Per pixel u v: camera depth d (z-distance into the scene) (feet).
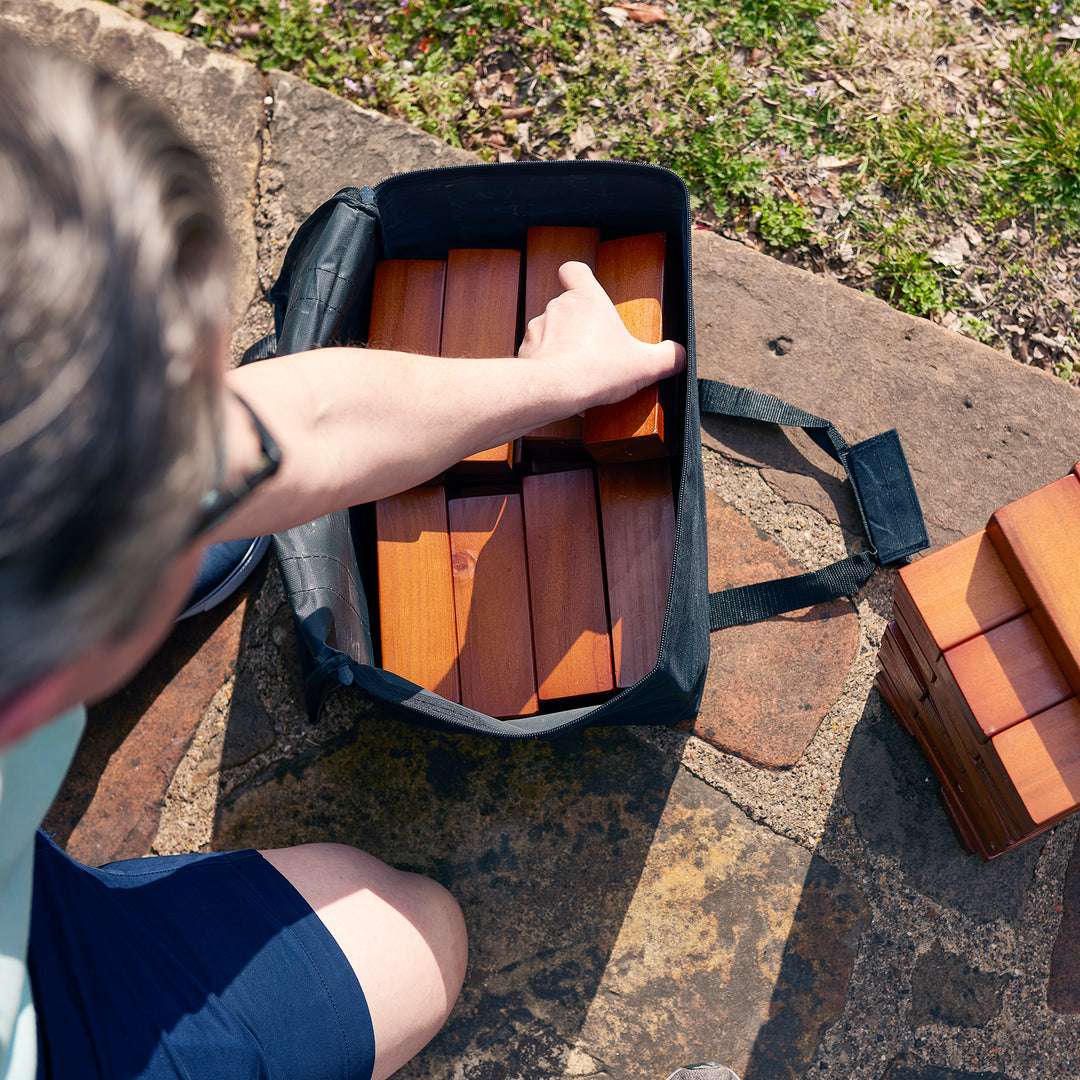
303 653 5.12
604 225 5.78
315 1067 4.11
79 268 0.95
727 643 6.29
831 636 6.23
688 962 5.86
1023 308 7.14
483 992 5.89
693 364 4.75
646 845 6.02
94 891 3.92
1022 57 7.58
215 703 6.35
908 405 6.57
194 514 1.15
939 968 5.76
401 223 5.72
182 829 6.21
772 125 7.55
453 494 6.05
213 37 7.89
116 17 7.70
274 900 4.37
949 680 4.47
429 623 5.65
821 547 6.39
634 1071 5.76
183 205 1.08
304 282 5.16
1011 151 7.44
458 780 6.16
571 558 5.60
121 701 6.38
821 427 6.23
